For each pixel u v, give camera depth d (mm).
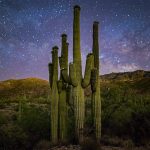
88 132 12086
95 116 12375
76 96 11734
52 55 13508
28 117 16203
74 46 12047
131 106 17188
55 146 11891
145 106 16922
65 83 12984
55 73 13055
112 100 18750
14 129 14836
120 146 11539
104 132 13938
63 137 12680
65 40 13391
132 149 10867
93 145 10562
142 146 11539
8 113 25734
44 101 36844
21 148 13570
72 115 16094
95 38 13102
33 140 13953
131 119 14391
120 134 13609
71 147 11086
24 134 14172
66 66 13117
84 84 11758
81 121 11750
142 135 12875
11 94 104875
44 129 15031
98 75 12633
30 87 119375
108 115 15766
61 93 12922
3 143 13664
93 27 13281
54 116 12766
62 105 12867
